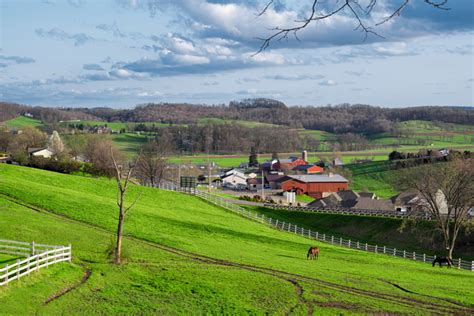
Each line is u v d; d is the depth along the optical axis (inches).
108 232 2409.0
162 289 1641.2
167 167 6131.9
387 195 6112.2
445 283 2027.6
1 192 2822.3
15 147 6678.2
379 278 2022.6
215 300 1573.6
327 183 6264.8
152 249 2191.2
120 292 1577.3
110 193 3690.9
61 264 1724.9
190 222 3004.4
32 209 2610.7
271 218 3909.9
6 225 2196.1
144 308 1459.2
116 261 1879.9
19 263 1480.1
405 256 2817.4
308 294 1697.8
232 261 2116.1
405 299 1715.1
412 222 3420.3
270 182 6919.3
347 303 1624.0
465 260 2950.3
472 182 2787.9
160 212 3169.3
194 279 1775.3
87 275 1694.1
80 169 4960.6
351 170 7534.5
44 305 1380.4
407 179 3009.4
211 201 3973.9
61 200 2859.3
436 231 3275.1
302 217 4114.2
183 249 2257.6
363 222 3737.7
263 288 1733.5
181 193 4143.7
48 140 6697.8
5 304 1318.9
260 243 2765.7
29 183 3255.4
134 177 5354.3
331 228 3814.0
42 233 2165.4
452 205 2807.6
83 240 2165.4
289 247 2753.4
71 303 1432.1
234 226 3161.9
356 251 2896.2
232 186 7130.9
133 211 2974.9
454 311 1598.2
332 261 2415.1
